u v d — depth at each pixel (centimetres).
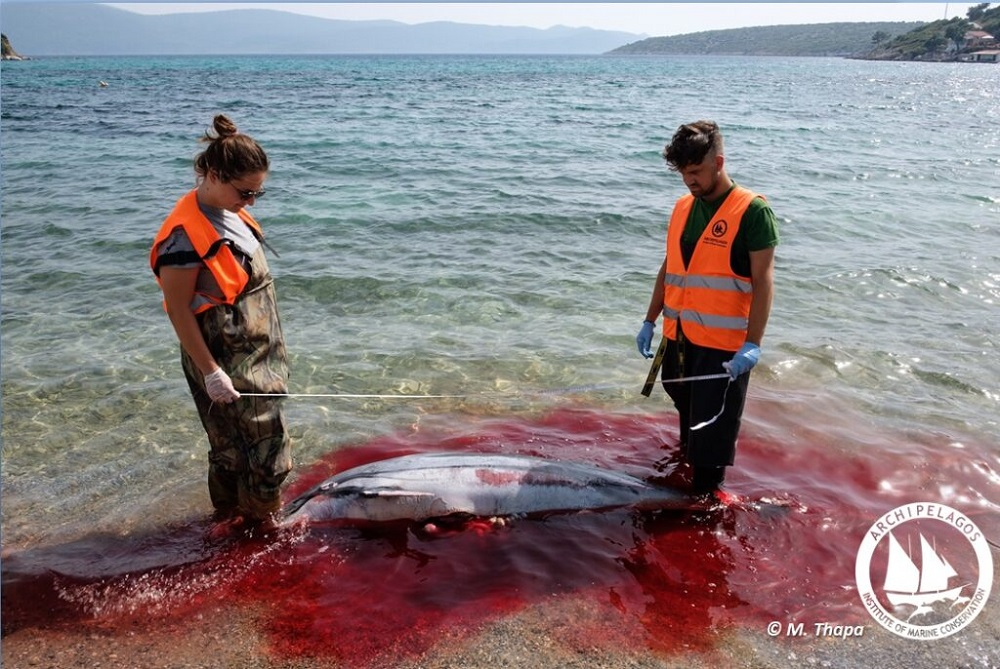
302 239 1016
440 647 329
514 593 364
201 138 338
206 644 330
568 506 429
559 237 1059
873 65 15275
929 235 1098
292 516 415
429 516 419
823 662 324
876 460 487
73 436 514
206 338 358
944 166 1744
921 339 709
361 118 2708
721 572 381
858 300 818
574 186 1418
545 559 390
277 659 322
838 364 644
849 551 398
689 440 438
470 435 523
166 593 362
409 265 915
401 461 433
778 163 1759
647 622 346
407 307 780
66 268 877
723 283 410
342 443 513
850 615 351
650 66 13125
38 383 590
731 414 421
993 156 1944
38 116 2648
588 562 388
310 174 1499
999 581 375
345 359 652
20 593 360
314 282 840
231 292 351
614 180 1490
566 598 361
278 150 1819
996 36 17862
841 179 1570
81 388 583
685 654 327
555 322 745
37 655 321
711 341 418
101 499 442
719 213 406
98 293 799
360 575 377
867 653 330
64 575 373
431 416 555
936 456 492
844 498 446
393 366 640
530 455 494
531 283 859
